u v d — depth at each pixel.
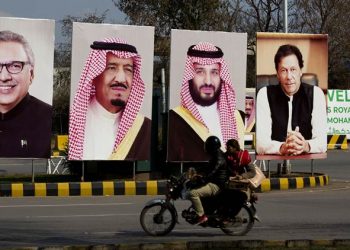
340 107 40.72
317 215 14.18
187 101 19.73
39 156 18.69
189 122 19.73
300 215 14.17
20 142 18.58
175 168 21.09
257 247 9.88
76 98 18.81
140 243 10.33
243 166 11.52
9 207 15.62
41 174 23.09
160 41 44.53
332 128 40.56
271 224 12.88
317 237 11.32
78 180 20.30
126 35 19.14
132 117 19.31
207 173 11.41
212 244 9.90
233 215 11.46
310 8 51.22
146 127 19.45
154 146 21.53
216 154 11.43
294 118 20.56
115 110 19.16
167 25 46.16
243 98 20.25
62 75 47.75
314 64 20.70
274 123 20.44
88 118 18.95
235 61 20.14
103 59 18.98
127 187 18.80
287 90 20.48
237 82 20.17
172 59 19.58
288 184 19.97
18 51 18.45
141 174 21.36
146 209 11.51
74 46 18.72
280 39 20.42
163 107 21.72
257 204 16.20
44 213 14.50
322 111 20.84
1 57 18.38
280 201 16.92
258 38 20.25
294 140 20.56
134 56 19.23
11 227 12.45
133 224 12.88
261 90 20.34
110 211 14.90
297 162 29.91
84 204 16.36
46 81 18.64
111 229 12.25
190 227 12.55
